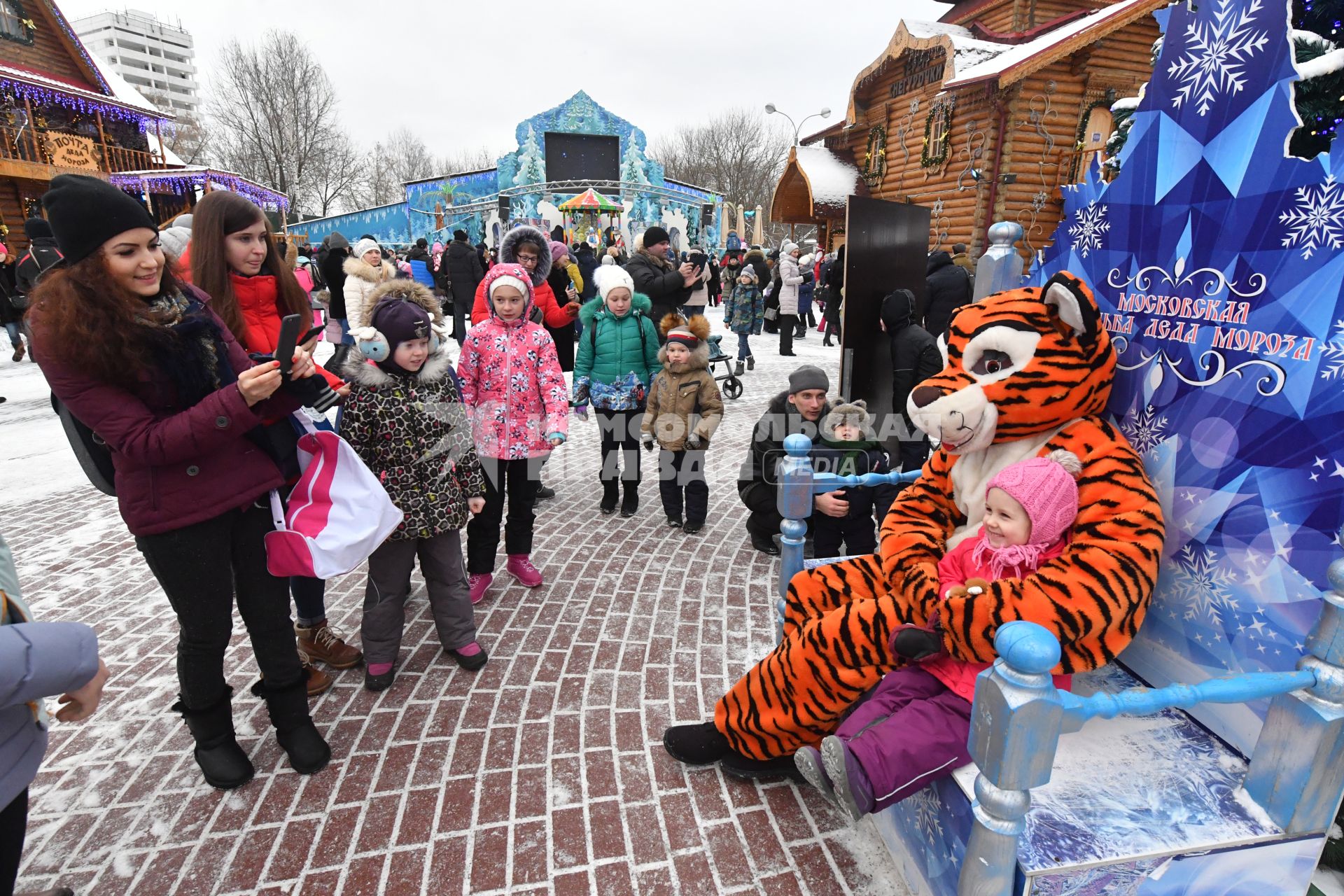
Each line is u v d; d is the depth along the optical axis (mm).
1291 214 1577
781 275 12016
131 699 2830
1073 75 10445
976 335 1955
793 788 2316
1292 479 1595
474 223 33656
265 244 2494
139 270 1742
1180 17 1824
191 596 2047
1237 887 1595
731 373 8969
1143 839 1520
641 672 2994
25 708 1321
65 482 5539
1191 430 1828
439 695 2840
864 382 4828
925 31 12211
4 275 10125
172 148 42906
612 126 34781
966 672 1815
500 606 3570
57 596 3705
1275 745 1554
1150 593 1663
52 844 2105
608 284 4500
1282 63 1581
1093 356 1889
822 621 2088
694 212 34938
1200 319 1795
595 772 2395
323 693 2850
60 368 1738
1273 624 1648
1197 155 1794
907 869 1921
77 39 19594
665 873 1996
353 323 6539
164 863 2037
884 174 13859
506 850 2076
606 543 4395
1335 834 1892
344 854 2066
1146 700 1313
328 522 2141
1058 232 2297
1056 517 1752
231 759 2332
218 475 1994
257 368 1784
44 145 18250
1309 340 1548
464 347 3484
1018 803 1271
